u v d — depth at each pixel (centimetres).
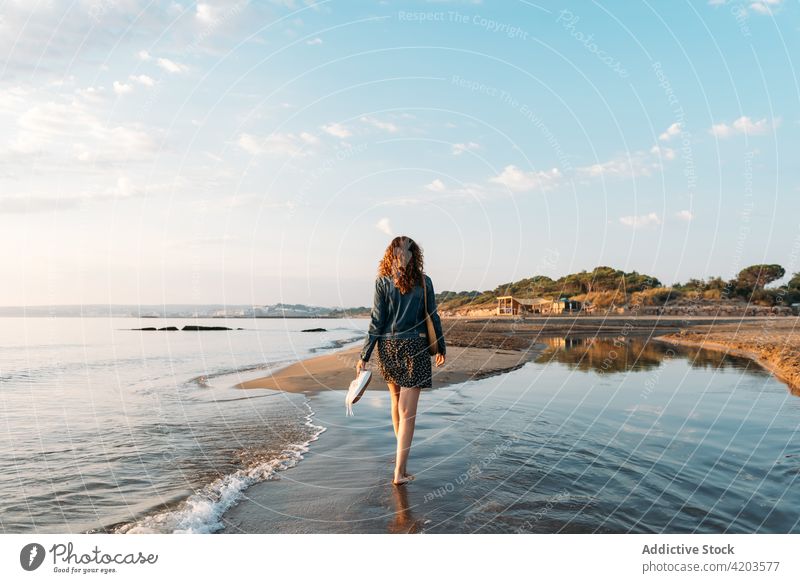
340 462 472
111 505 376
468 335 2273
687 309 4522
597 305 4791
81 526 344
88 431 595
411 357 430
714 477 421
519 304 4588
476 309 4503
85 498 389
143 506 373
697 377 977
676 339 2098
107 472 446
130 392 895
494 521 343
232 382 1022
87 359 1557
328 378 1058
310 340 2750
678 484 407
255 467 456
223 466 462
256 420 655
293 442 545
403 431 423
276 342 2558
